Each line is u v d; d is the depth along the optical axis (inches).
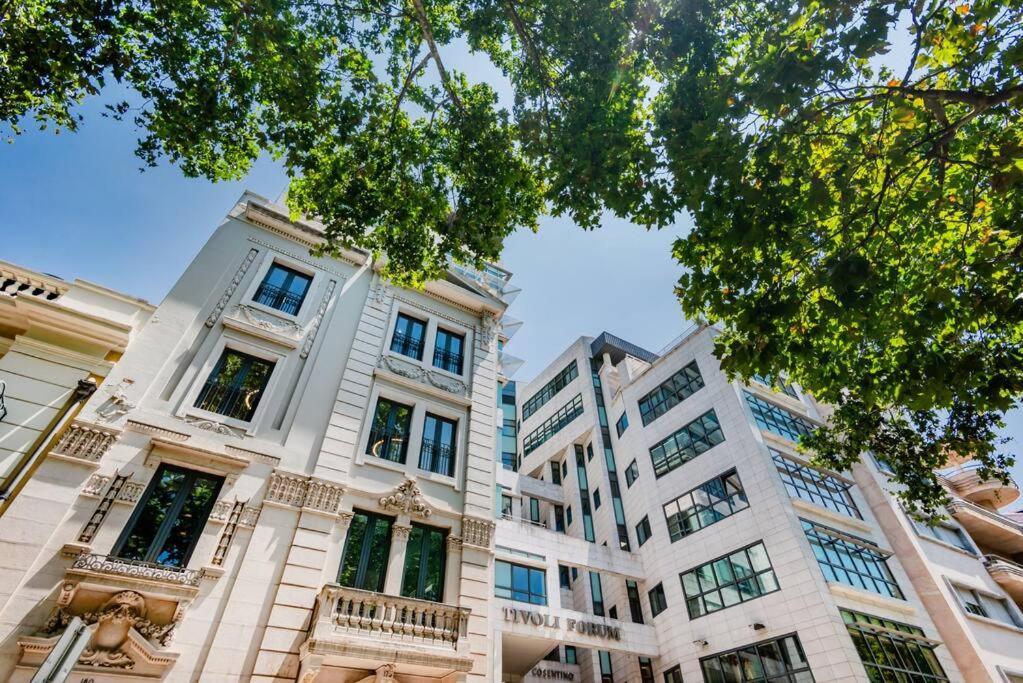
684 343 1175.0
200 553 405.4
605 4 374.9
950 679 748.6
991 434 471.2
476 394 646.5
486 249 490.9
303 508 461.1
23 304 425.7
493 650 735.7
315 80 421.1
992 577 1019.9
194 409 466.9
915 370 380.5
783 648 731.4
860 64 355.6
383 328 634.2
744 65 336.8
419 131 485.1
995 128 357.1
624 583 1014.4
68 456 388.8
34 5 343.3
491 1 418.3
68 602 344.5
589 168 369.4
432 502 531.5
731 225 334.3
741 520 874.8
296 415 514.3
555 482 1430.9
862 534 903.7
